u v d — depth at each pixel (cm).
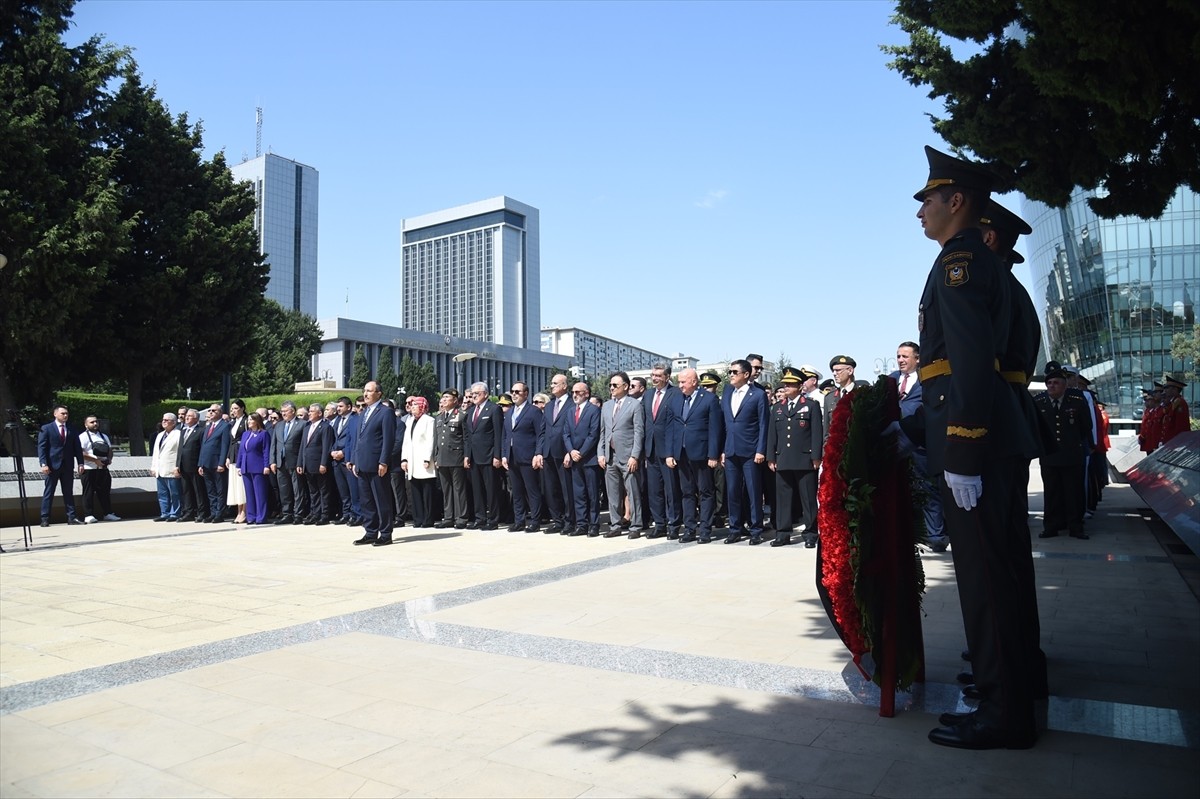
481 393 1245
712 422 985
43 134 2312
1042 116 699
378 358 11931
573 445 1110
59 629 580
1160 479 912
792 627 534
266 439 1440
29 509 1533
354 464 1070
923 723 351
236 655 491
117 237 2381
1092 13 498
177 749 338
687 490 1023
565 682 418
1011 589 327
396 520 1376
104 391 4688
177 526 1437
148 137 2761
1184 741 325
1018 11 683
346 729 356
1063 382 964
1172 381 1399
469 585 717
